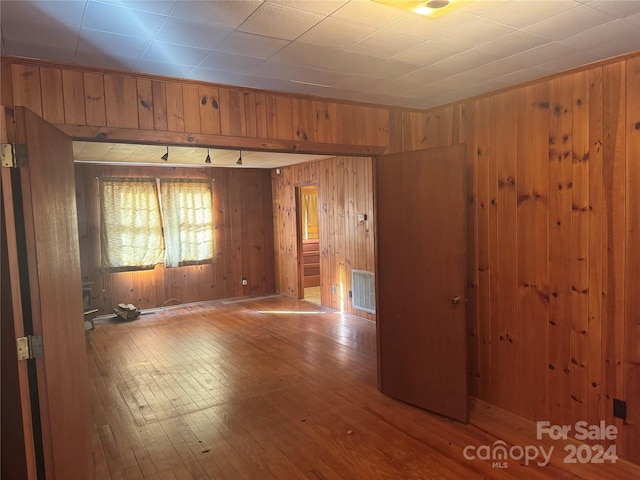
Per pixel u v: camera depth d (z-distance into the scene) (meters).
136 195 7.08
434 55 2.56
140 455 2.93
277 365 4.55
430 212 3.33
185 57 2.49
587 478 2.57
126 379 4.28
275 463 2.80
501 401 3.43
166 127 2.83
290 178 7.87
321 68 2.76
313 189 9.88
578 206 2.86
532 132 3.09
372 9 1.95
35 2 1.80
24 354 1.81
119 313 6.60
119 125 2.67
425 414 3.40
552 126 2.97
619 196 2.65
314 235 9.88
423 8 1.95
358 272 6.30
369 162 5.96
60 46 2.27
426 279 3.38
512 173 3.23
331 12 1.98
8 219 1.76
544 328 3.10
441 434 3.10
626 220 2.63
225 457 2.88
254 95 3.16
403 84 3.13
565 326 2.98
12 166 1.78
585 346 2.87
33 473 1.84
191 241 7.64
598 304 2.79
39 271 1.84
